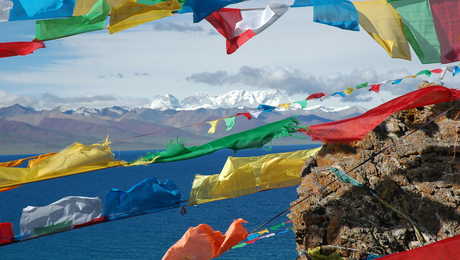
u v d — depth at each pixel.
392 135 15.33
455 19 5.52
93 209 7.27
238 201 123.94
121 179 166.62
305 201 15.28
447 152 14.46
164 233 84.25
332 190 15.19
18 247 75.81
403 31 5.71
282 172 11.12
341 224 14.80
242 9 5.53
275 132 8.59
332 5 5.50
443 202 13.72
